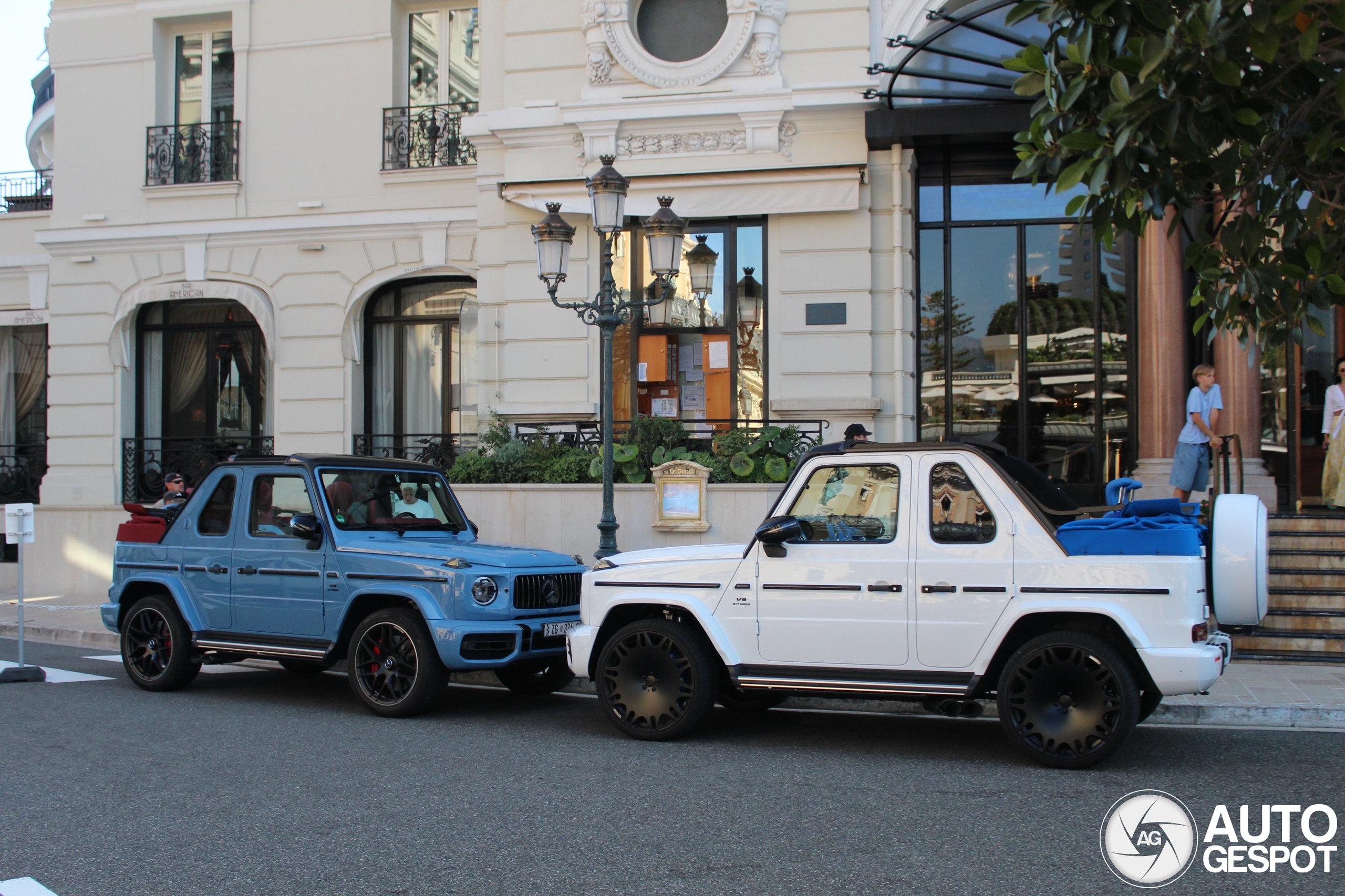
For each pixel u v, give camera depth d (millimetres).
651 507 12789
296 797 6047
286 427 17000
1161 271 13672
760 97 13898
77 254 17797
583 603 7910
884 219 13922
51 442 17844
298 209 17062
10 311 18984
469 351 17094
